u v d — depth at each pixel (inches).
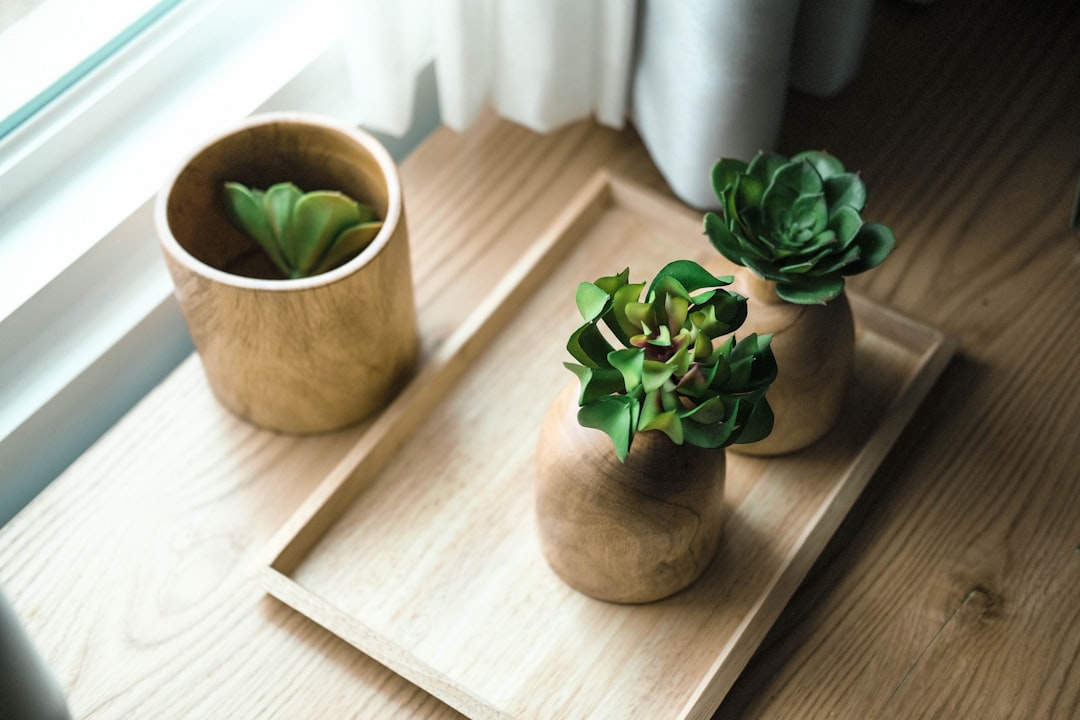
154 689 25.0
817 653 25.7
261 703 24.9
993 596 26.4
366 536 27.3
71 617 25.9
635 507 23.2
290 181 28.4
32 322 28.0
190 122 30.4
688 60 29.1
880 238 25.0
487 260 31.5
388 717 24.8
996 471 28.1
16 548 26.8
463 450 28.5
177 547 27.0
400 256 26.2
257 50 31.6
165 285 29.8
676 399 21.8
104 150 29.8
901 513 27.5
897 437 27.9
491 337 30.2
